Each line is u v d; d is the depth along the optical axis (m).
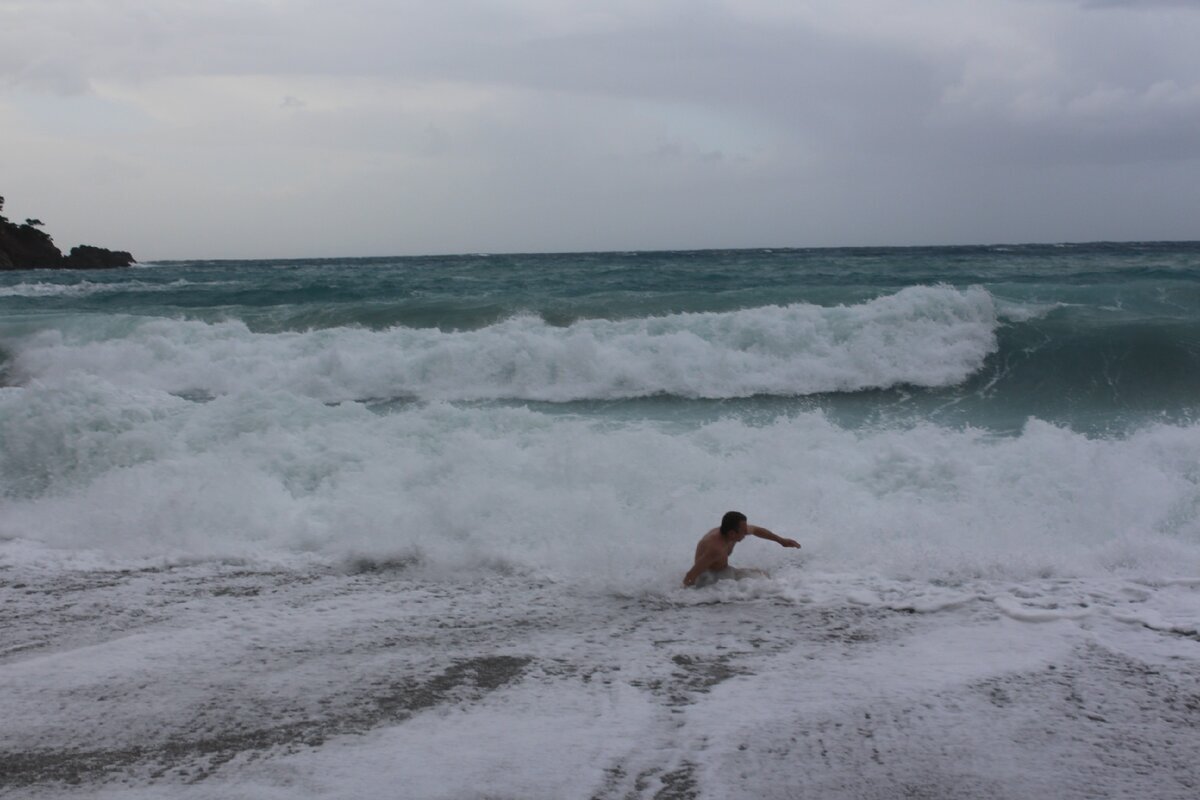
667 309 18.62
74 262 86.81
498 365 14.77
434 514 8.47
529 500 8.65
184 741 4.75
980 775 4.26
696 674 5.48
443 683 5.40
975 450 9.66
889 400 13.52
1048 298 18.00
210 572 7.61
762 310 15.77
